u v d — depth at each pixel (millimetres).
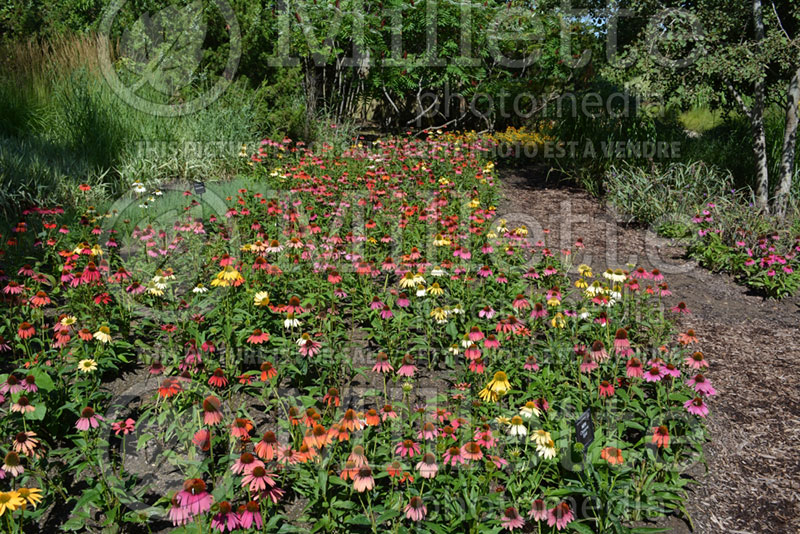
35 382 2900
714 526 2842
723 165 8766
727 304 5496
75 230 5293
